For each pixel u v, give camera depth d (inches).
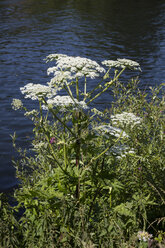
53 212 139.4
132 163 169.0
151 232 149.3
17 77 546.3
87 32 981.8
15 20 1173.1
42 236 121.4
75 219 120.9
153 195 159.3
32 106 416.5
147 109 215.6
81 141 136.3
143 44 851.4
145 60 684.7
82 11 1439.5
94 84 499.8
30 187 159.8
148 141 189.3
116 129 138.3
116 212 132.0
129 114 136.2
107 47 800.9
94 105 406.0
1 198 159.0
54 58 149.5
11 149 301.7
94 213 147.2
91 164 143.3
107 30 1027.9
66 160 141.3
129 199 155.9
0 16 1256.2
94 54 725.3
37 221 131.6
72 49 767.7
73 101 129.6
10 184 242.7
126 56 719.1
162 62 668.7
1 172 259.3
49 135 141.6
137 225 134.1
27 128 354.9
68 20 1194.0
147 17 1341.0
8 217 132.5
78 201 129.4
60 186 132.3
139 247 122.7
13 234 122.9
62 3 1683.1
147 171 166.9
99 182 139.3
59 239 123.4
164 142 184.4
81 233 118.6
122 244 114.6
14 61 649.6
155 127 205.0
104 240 121.6
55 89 136.4
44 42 836.0
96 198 145.8
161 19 1299.2
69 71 138.4
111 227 121.9
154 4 1779.0
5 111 400.2
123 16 1347.2
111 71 581.0
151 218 155.4
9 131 345.7
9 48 765.3
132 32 1016.2
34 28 1030.4
